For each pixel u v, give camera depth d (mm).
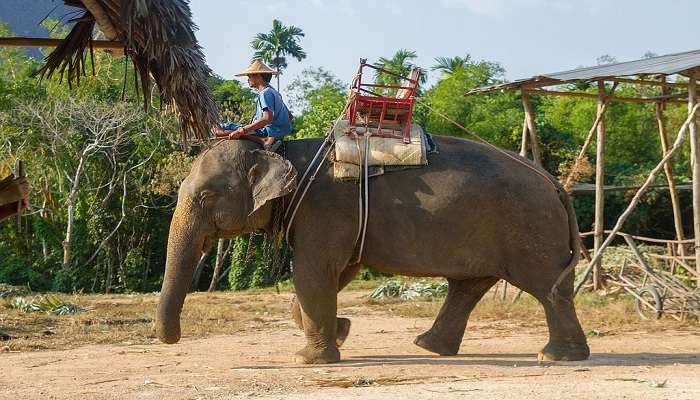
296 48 58688
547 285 9312
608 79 14672
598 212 16844
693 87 14469
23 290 24641
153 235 40562
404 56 42656
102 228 39750
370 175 9258
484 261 9352
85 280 39625
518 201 9266
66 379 8492
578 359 9359
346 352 10625
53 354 10734
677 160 35969
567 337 9375
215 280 35438
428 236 9203
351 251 9359
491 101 39938
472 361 9508
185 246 9305
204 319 15133
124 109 37500
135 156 39656
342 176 9219
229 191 9320
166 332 9180
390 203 9227
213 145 9562
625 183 33750
